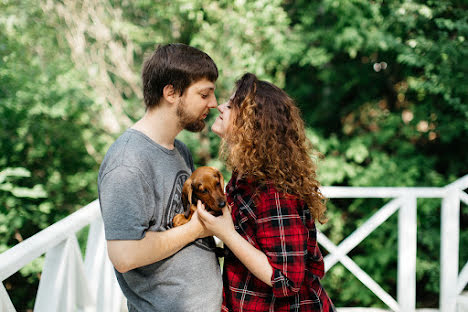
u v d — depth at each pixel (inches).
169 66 56.0
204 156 256.8
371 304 227.8
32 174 239.3
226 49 238.2
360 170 243.4
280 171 56.6
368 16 238.2
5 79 228.4
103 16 253.9
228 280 60.4
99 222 89.7
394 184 236.2
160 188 55.4
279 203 55.0
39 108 224.4
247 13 229.5
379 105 271.7
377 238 238.7
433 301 234.1
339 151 259.9
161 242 52.2
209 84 58.4
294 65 268.7
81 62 255.8
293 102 63.9
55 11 247.9
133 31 246.1
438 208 234.8
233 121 61.5
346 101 277.4
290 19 243.3
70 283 72.6
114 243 50.0
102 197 51.6
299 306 58.7
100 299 89.4
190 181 55.5
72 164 247.3
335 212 245.4
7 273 55.2
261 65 238.7
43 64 241.1
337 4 229.6
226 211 54.7
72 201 243.9
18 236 229.8
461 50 227.5
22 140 231.6
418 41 231.5
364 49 241.1
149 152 55.6
